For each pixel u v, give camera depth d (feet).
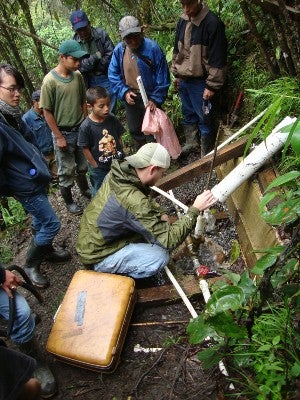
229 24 13.97
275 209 5.84
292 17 8.30
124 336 8.29
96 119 11.09
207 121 13.03
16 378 4.76
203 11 11.33
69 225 13.15
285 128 5.01
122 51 12.74
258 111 11.17
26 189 9.09
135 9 18.34
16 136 8.61
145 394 7.65
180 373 7.82
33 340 8.09
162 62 12.76
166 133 12.93
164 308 9.21
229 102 13.65
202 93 12.67
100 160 11.63
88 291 8.56
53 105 11.84
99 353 7.74
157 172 8.52
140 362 8.23
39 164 9.12
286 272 6.56
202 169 11.05
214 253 10.50
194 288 9.23
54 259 11.39
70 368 8.46
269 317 6.63
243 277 6.70
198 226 9.30
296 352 6.23
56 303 10.23
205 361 6.92
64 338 8.04
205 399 7.25
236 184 8.96
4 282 7.23
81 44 15.76
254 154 8.88
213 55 11.53
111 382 8.00
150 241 8.63
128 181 8.65
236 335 5.99
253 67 12.52
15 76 8.46
